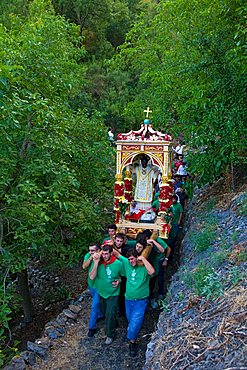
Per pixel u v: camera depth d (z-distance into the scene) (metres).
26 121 6.36
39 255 7.30
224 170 7.52
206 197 8.89
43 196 6.45
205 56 6.80
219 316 3.62
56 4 23.77
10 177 6.21
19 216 5.95
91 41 24.47
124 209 6.89
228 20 6.34
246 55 6.00
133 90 21.22
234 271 4.28
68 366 5.15
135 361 5.13
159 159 6.73
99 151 8.23
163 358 3.54
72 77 8.78
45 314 8.71
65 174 6.30
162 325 4.33
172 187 7.42
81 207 7.34
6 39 7.28
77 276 10.55
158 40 11.63
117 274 5.25
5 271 6.12
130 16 26.73
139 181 7.19
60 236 7.46
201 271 4.81
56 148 6.66
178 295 4.75
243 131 6.55
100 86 21.00
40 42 7.00
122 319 6.18
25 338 7.89
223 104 6.73
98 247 5.33
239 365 2.79
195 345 3.41
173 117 10.99
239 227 5.72
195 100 6.80
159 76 10.55
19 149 6.58
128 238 6.76
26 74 6.45
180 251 7.44
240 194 7.10
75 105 15.74
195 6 7.67
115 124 20.70
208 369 3.01
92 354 5.36
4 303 5.36
